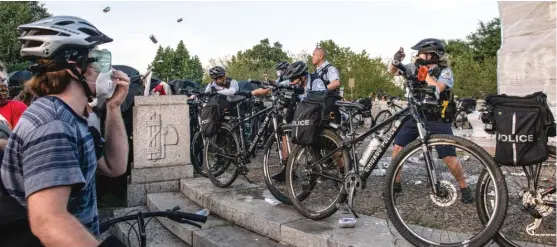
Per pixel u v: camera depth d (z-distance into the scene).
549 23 5.70
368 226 3.40
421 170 3.12
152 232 4.55
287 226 3.52
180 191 5.68
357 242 3.04
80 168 1.40
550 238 2.81
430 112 3.71
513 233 2.92
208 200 4.66
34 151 1.25
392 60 3.41
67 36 1.42
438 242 2.86
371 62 37.09
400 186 3.14
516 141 2.59
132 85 6.13
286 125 4.44
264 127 4.93
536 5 5.81
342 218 3.44
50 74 1.42
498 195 2.67
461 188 3.31
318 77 5.37
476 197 2.89
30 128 1.29
